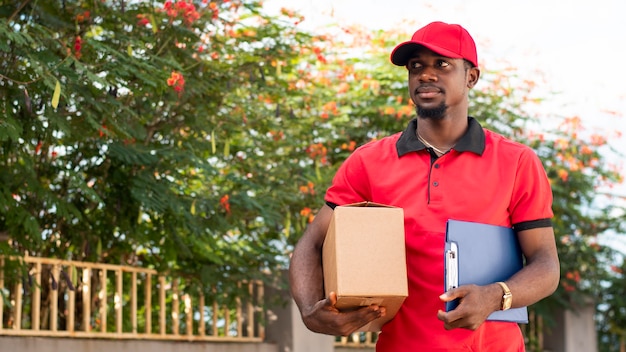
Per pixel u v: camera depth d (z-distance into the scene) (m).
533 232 3.28
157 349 8.93
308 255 3.40
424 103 3.26
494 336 3.23
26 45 6.71
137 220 8.39
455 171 3.27
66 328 8.35
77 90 6.99
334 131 11.09
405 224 3.27
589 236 13.27
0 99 6.71
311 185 9.48
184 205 8.41
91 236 8.55
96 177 8.33
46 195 7.46
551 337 13.30
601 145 12.46
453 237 3.11
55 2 7.84
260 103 9.56
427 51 3.23
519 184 3.29
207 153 9.27
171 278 9.45
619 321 14.44
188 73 8.30
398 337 3.27
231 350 9.64
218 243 9.51
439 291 3.21
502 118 12.12
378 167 3.38
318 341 10.34
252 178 9.41
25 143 7.27
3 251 7.55
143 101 8.31
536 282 3.13
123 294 9.43
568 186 12.77
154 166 8.35
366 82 11.07
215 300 9.41
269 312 10.10
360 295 2.97
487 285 3.05
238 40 8.91
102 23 8.08
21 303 8.19
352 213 3.03
